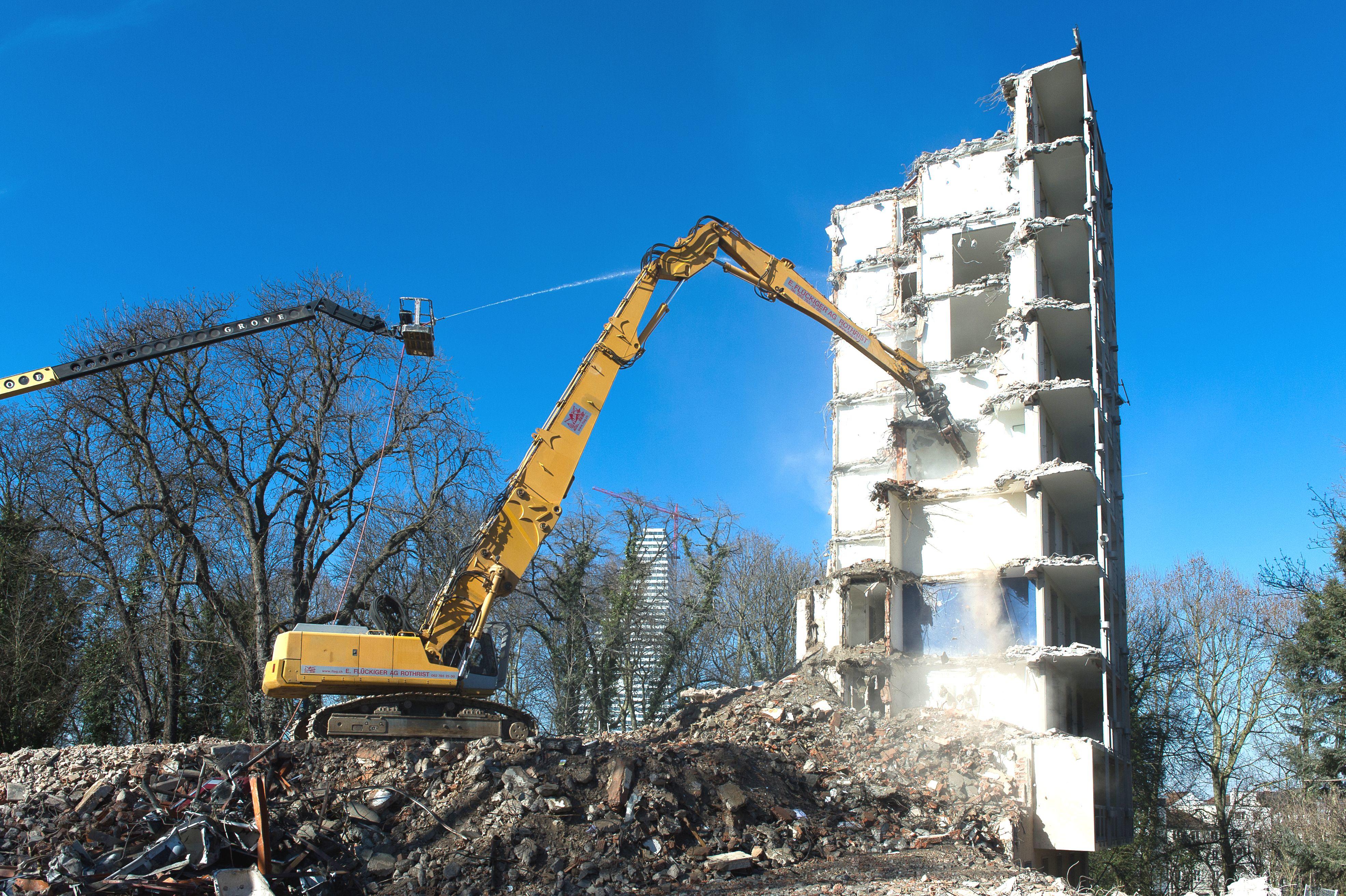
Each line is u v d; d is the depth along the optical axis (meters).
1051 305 29.48
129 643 28.69
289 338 29.86
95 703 32.41
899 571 29.14
